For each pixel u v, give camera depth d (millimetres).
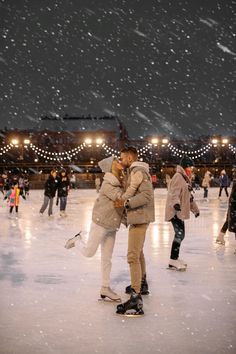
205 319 5445
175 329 5105
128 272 7953
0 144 87000
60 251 10094
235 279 7453
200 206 24781
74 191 47719
